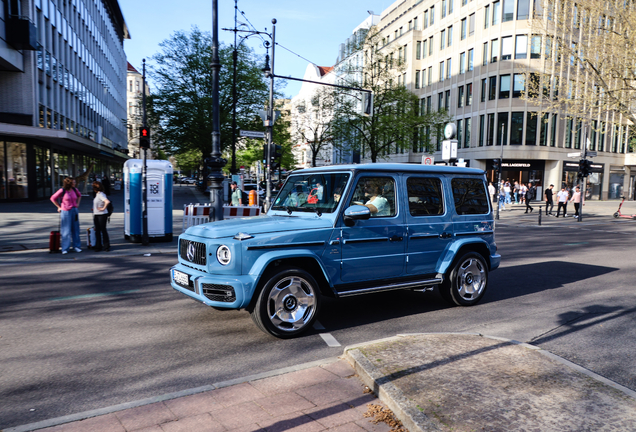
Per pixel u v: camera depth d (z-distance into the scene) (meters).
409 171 5.66
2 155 24.66
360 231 5.18
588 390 3.36
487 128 40.34
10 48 23.47
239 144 36.66
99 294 6.73
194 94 33.53
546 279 8.09
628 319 5.58
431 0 47.38
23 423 3.08
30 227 14.62
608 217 25.14
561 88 23.23
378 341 4.41
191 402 3.32
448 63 45.38
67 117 33.22
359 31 33.66
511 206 33.25
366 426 2.98
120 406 3.27
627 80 20.50
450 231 5.94
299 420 3.05
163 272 8.41
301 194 5.65
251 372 3.96
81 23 37.50
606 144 45.56
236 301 4.46
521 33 37.59
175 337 4.87
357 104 33.00
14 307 6.02
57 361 4.21
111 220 17.45
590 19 21.20
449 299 6.07
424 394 3.25
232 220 5.37
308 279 4.84
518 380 3.51
